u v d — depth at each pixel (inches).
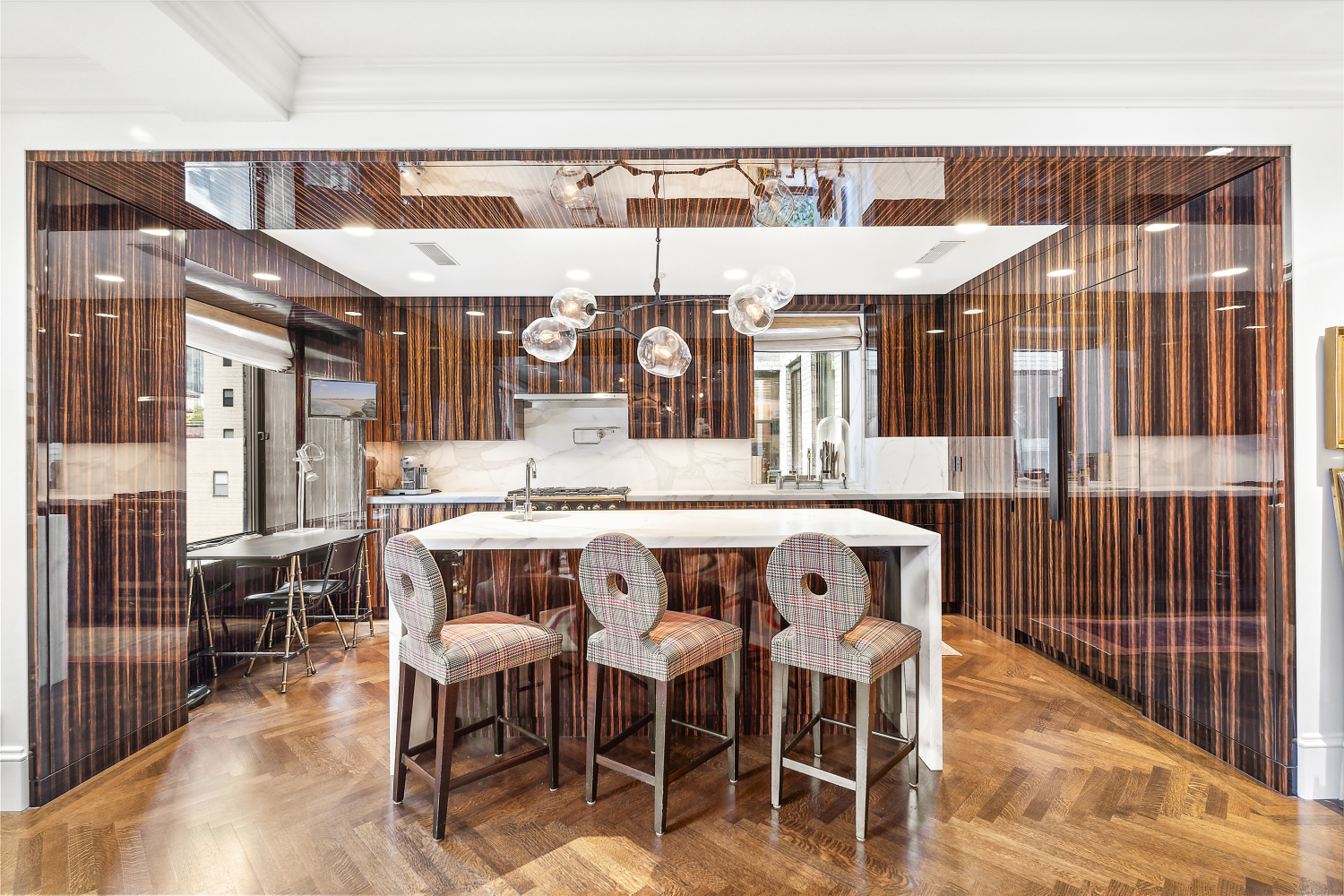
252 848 79.9
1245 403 97.9
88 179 96.5
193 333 143.8
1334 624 92.4
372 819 86.0
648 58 88.6
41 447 92.4
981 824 84.6
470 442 223.6
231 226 116.8
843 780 83.0
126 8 66.2
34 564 91.3
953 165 92.9
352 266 170.2
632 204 108.3
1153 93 89.8
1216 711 103.6
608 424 224.4
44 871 75.7
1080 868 75.9
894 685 107.5
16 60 87.2
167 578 112.5
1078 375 138.8
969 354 190.2
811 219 114.7
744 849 79.7
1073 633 141.9
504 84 89.6
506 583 108.1
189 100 84.8
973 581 189.6
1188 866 76.4
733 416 211.8
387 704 125.4
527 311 209.6
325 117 90.8
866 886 72.8
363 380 192.1
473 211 111.1
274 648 162.4
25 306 91.0
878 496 198.4
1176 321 110.9
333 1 75.2
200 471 158.7
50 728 92.0
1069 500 142.8
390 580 89.7
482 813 87.5
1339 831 83.2
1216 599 103.7
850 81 89.7
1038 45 86.2
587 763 90.7
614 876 74.5
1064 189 101.8
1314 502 92.4
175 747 107.0
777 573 86.7
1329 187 91.1
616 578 90.0
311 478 181.5
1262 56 88.4
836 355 228.2
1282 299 92.1
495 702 108.7
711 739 109.7
